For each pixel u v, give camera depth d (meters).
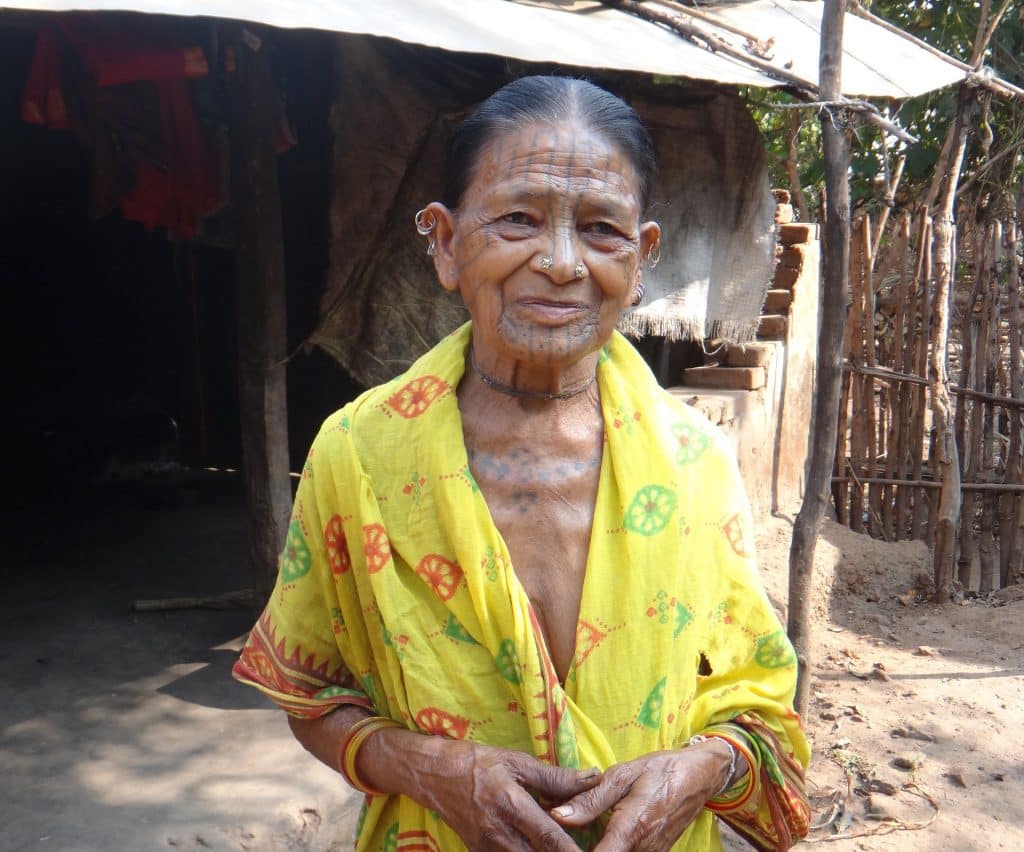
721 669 1.33
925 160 7.78
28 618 4.54
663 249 4.86
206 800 3.06
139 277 7.14
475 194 1.14
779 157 8.67
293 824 3.01
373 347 4.30
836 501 6.50
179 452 7.49
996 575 6.43
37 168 6.37
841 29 3.27
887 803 3.49
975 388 6.13
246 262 4.06
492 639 1.15
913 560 6.00
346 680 1.38
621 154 1.13
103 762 3.28
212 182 4.20
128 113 4.06
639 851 1.09
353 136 4.15
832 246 3.39
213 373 7.28
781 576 5.29
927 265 6.04
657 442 1.22
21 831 2.87
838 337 3.45
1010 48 7.87
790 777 1.34
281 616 1.33
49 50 3.85
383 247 4.28
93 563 5.33
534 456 1.21
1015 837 3.32
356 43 4.07
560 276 1.09
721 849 1.43
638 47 3.80
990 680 4.59
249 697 3.76
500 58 4.43
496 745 1.18
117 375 7.40
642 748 1.20
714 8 5.14
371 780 1.23
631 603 1.18
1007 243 6.02
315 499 1.27
